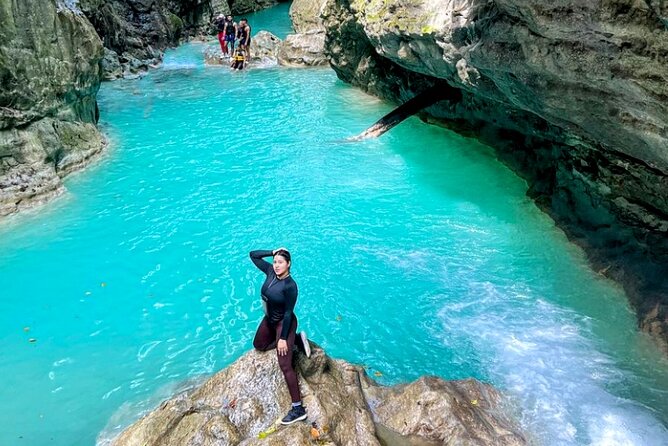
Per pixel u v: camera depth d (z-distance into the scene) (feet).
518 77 34.35
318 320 35.63
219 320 35.73
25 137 47.80
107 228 44.98
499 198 49.06
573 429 27.25
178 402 25.85
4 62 45.24
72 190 50.49
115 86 81.61
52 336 34.40
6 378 31.35
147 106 72.95
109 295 37.91
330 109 71.82
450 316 35.60
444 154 57.67
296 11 115.65
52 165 50.80
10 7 45.52
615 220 38.93
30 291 38.11
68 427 28.25
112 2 93.91
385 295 37.70
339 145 60.49
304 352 26.07
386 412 26.71
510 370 31.19
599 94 29.53
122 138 62.08
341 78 82.23
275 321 24.59
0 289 38.24
